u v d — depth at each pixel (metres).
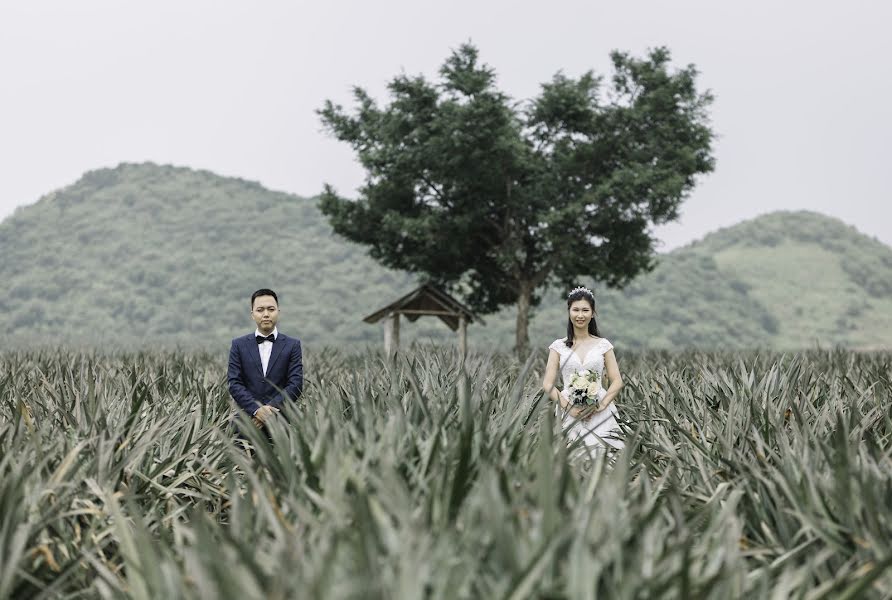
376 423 5.01
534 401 5.94
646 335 135.38
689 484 5.66
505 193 31.91
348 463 3.88
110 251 154.50
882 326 168.62
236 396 7.84
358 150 33.69
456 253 32.12
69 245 157.38
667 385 9.20
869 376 9.66
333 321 128.38
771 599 3.24
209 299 138.00
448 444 4.40
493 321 115.44
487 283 35.59
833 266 192.38
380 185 32.34
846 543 3.94
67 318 135.00
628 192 29.97
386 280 141.12
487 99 29.66
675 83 31.39
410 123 31.75
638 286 153.00
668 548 3.31
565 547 3.02
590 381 8.23
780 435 5.49
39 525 4.09
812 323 164.88
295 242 155.75
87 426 6.12
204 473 6.10
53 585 3.72
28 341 36.81
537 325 115.25
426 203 33.06
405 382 6.83
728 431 6.16
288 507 3.97
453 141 29.62
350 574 2.79
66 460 4.66
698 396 8.44
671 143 31.36
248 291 139.62
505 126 29.84
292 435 5.05
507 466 4.12
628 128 32.00
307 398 6.51
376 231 33.88
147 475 5.62
